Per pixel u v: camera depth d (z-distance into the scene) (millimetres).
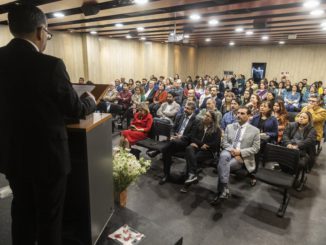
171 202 2631
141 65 9484
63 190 1039
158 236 1470
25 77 884
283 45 10656
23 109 901
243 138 2805
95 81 7770
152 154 3482
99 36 7648
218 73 12625
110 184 1469
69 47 6988
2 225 1719
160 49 10242
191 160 2869
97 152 1236
